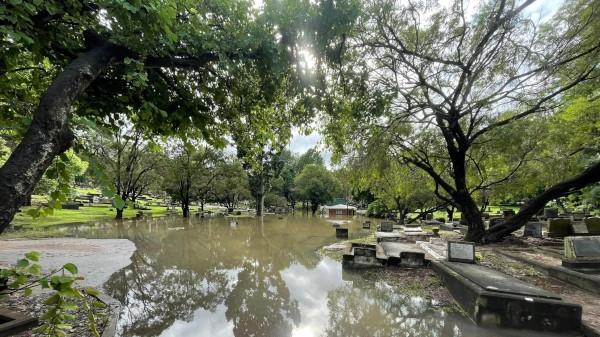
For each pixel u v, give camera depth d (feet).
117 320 20.58
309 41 14.99
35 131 6.78
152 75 12.84
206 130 14.71
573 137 38.40
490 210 118.21
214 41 13.15
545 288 23.32
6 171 6.02
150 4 9.20
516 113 40.22
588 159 47.29
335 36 15.89
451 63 32.71
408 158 43.98
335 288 29.04
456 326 18.81
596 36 28.27
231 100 16.72
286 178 208.74
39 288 23.12
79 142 7.70
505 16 28.68
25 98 10.78
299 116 19.03
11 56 9.36
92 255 42.19
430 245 44.42
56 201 6.89
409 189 56.80
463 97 34.65
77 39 10.83
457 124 38.81
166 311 23.38
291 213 193.88
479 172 48.78
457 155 42.09
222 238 65.77
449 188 44.47
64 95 7.69
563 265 26.32
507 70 32.24
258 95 16.55
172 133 13.89
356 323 20.81
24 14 8.02
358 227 96.07
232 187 134.72
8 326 15.57
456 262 28.48
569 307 16.94
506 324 17.76
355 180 40.32
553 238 47.09
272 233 76.84
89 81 8.80
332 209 169.89
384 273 31.94
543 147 41.60
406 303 23.47
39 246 46.83
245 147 18.99
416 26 31.96
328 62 17.07
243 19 15.08
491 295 18.24
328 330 19.94
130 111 12.78
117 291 27.53
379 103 21.34
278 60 14.40
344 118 21.17
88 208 119.44
